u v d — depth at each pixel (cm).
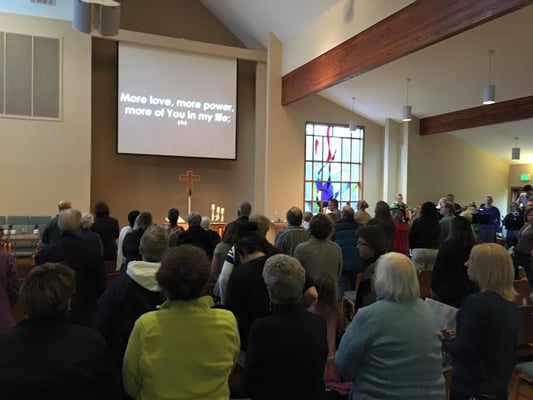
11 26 710
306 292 202
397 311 140
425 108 878
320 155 925
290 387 134
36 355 107
